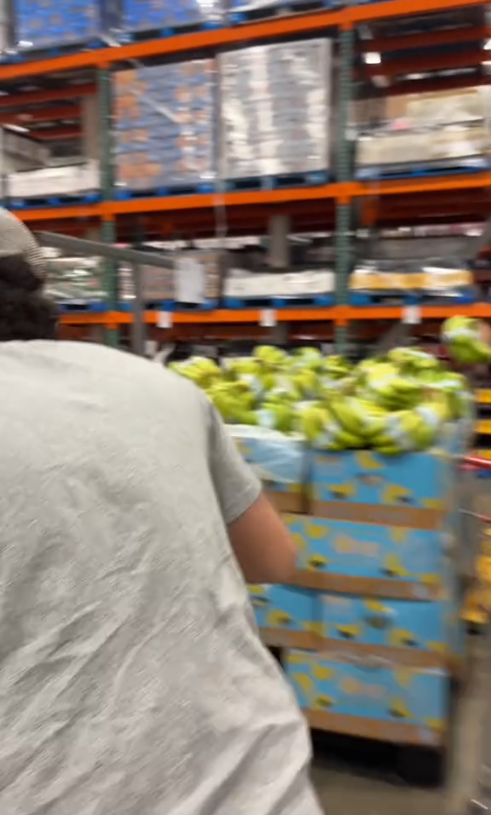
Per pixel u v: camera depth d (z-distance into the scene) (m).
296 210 4.60
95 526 0.76
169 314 4.54
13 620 0.70
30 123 5.61
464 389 2.66
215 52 4.37
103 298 4.68
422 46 4.29
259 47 3.99
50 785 0.67
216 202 4.25
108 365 0.92
